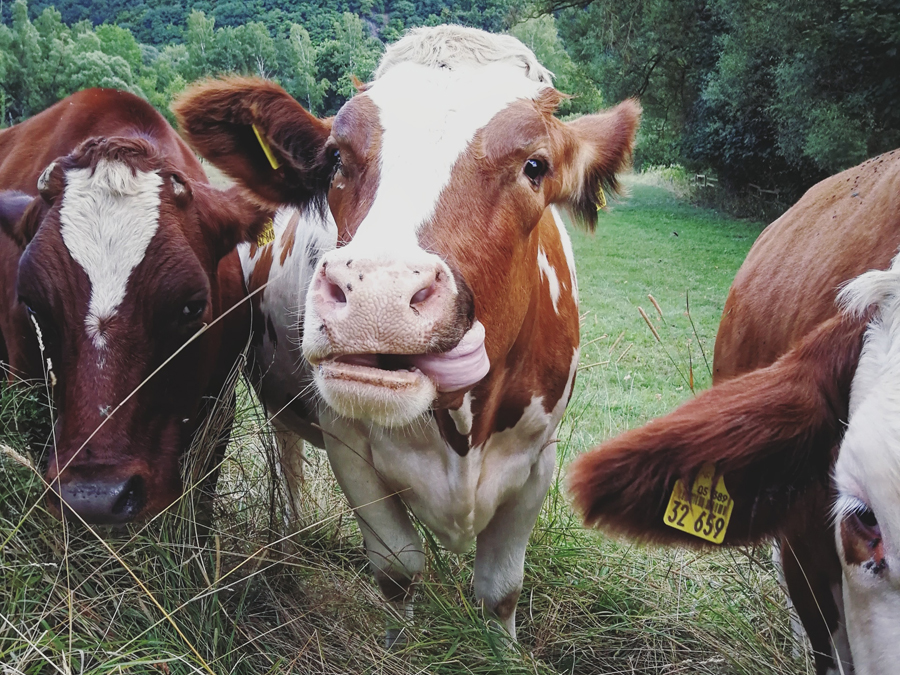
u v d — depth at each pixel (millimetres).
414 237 2320
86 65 59188
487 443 3406
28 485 3072
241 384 4750
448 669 3357
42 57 59344
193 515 3404
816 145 16062
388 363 2252
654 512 2215
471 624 3516
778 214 21859
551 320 3541
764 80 19781
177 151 4277
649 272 14789
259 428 4031
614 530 2242
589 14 24750
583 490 2182
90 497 3145
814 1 16250
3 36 57844
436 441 3314
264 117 3271
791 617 3652
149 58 75312
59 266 3287
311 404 4035
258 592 3590
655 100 25422
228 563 3617
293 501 4141
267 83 3264
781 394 2170
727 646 3570
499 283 2576
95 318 3264
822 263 3299
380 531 3654
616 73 24938
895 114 15562
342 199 2650
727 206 24094
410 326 2100
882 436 1863
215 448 3867
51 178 3439
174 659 2750
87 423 3229
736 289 4125
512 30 25453
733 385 2262
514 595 3762
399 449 3404
